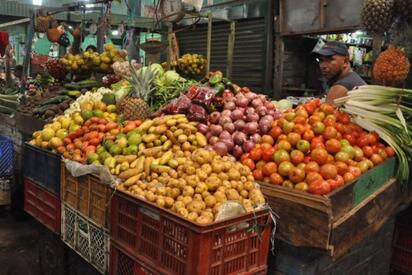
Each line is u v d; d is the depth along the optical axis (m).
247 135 2.71
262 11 6.22
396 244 3.21
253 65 6.52
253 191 2.17
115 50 5.29
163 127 2.74
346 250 2.13
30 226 4.97
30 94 6.23
